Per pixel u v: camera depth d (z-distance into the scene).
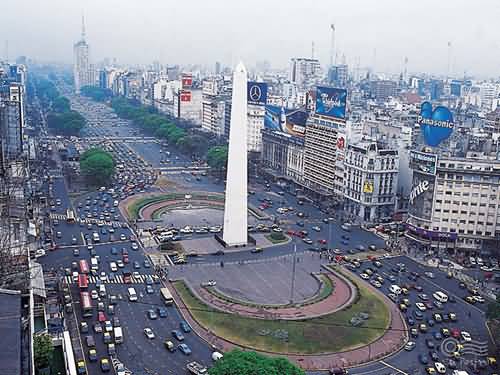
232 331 164.50
